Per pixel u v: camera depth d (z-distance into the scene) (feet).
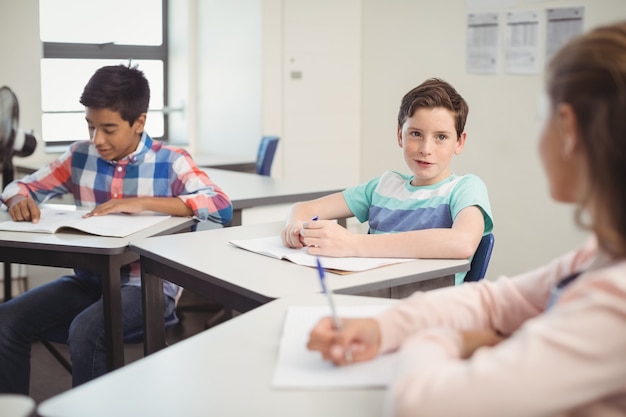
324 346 3.55
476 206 6.35
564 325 2.67
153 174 8.22
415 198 6.83
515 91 13.34
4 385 7.22
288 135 15.81
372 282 5.31
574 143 2.76
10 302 7.45
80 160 8.38
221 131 16.34
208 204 7.81
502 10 13.39
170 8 16.58
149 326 6.75
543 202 13.10
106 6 15.56
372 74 16.29
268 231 7.14
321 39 15.93
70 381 9.55
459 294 3.88
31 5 13.37
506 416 2.64
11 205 7.93
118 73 7.88
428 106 6.64
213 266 5.79
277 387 3.38
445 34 14.53
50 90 14.94
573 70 2.75
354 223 16.44
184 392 3.34
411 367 2.92
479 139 14.03
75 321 7.09
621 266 2.73
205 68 16.46
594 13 12.07
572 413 2.77
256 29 15.29
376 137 16.42
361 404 3.22
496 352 2.78
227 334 4.10
